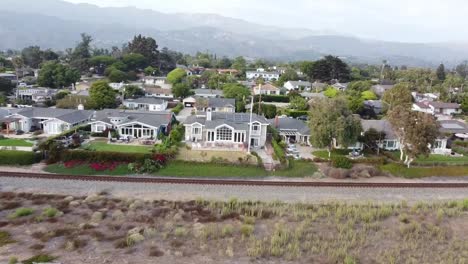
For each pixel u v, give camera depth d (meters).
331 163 58.72
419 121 58.47
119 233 36.38
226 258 32.69
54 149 55.78
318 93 131.50
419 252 35.38
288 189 49.66
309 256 33.75
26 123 72.44
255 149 65.81
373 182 54.25
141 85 134.75
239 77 187.62
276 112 96.88
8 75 141.25
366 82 154.00
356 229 39.34
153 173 53.50
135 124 69.50
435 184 53.38
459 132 83.44
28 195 44.22
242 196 46.94
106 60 174.50
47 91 114.38
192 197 46.03
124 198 44.59
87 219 38.91
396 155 67.25
